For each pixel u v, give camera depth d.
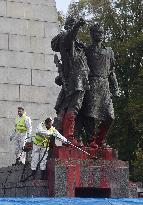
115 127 42.78
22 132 17.97
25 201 11.41
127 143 42.75
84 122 15.13
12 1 21.45
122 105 42.78
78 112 14.84
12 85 20.59
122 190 14.27
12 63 20.80
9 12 21.31
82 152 14.09
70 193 13.61
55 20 21.75
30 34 21.28
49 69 21.09
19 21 21.31
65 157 13.91
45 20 21.62
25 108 20.50
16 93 20.56
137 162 37.44
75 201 11.73
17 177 15.73
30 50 21.11
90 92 14.73
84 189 14.08
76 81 14.30
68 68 14.65
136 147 42.56
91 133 15.01
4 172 16.92
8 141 20.05
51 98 20.84
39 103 20.69
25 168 15.05
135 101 40.12
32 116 20.45
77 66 14.48
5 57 20.78
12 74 20.69
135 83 42.28
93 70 14.88
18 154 17.97
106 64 15.01
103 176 14.10
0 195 16.72
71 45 14.53
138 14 44.28
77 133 15.09
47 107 20.70
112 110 14.88
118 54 42.91
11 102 20.42
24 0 21.62
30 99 20.62
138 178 38.31
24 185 14.51
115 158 14.53
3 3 21.34
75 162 13.86
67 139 14.28
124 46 42.22
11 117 20.31
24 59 20.97
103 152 14.39
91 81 14.80
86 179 13.88
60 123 14.85
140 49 42.66
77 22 14.21
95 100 14.72
